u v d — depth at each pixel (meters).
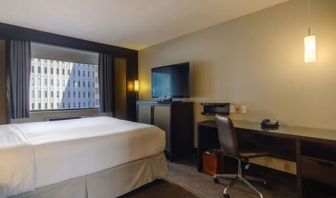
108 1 2.55
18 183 1.51
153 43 4.52
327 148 2.03
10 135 2.01
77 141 1.87
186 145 3.67
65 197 1.76
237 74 3.10
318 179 1.79
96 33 3.82
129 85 5.05
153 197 2.17
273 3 2.63
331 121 2.24
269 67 2.74
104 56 4.70
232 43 3.16
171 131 3.44
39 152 1.64
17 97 3.60
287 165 2.66
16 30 3.43
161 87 4.09
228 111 3.18
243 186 2.41
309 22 2.38
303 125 2.45
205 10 2.83
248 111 2.97
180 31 3.71
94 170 1.92
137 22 3.26
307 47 2.16
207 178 2.66
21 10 2.81
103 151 1.98
